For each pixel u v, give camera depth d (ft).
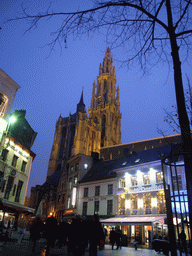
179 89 15.98
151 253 44.96
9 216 76.33
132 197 88.58
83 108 370.53
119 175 97.81
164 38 16.78
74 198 115.65
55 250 35.01
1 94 73.82
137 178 89.81
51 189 173.88
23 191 84.02
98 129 346.74
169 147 96.22
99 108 389.19
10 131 77.56
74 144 289.74
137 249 57.98
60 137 338.13
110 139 352.90
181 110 15.69
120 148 203.72
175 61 16.44
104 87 434.30
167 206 18.37
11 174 76.23
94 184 107.14
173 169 74.02
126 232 83.05
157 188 80.59
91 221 23.58
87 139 319.06
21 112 88.84
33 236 29.43
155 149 102.27
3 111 74.33
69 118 341.62
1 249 27.94
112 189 97.66
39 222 30.58
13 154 78.74
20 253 25.84
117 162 113.39
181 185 70.18
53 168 309.63
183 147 15.23
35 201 191.72
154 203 80.02
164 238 63.93
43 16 13.70
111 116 385.29
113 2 14.92
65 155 307.78
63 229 32.58
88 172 122.72
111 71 452.35
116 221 78.64
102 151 216.54
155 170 84.28
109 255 35.04
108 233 88.69
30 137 95.30
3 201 61.93
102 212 96.48
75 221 26.02
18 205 66.23
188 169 14.78
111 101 403.34
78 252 25.07
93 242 22.53
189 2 14.84
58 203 136.87
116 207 92.38
